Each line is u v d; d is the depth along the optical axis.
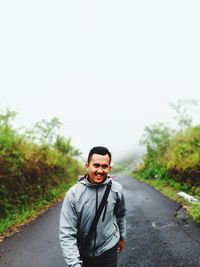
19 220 9.70
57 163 20.14
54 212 11.15
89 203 2.85
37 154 15.51
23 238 7.68
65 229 2.83
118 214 3.19
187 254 5.67
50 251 6.44
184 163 15.48
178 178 16.64
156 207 10.97
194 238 6.61
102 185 2.88
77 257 2.75
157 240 6.72
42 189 14.59
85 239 2.93
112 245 2.97
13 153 11.84
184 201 11.43
